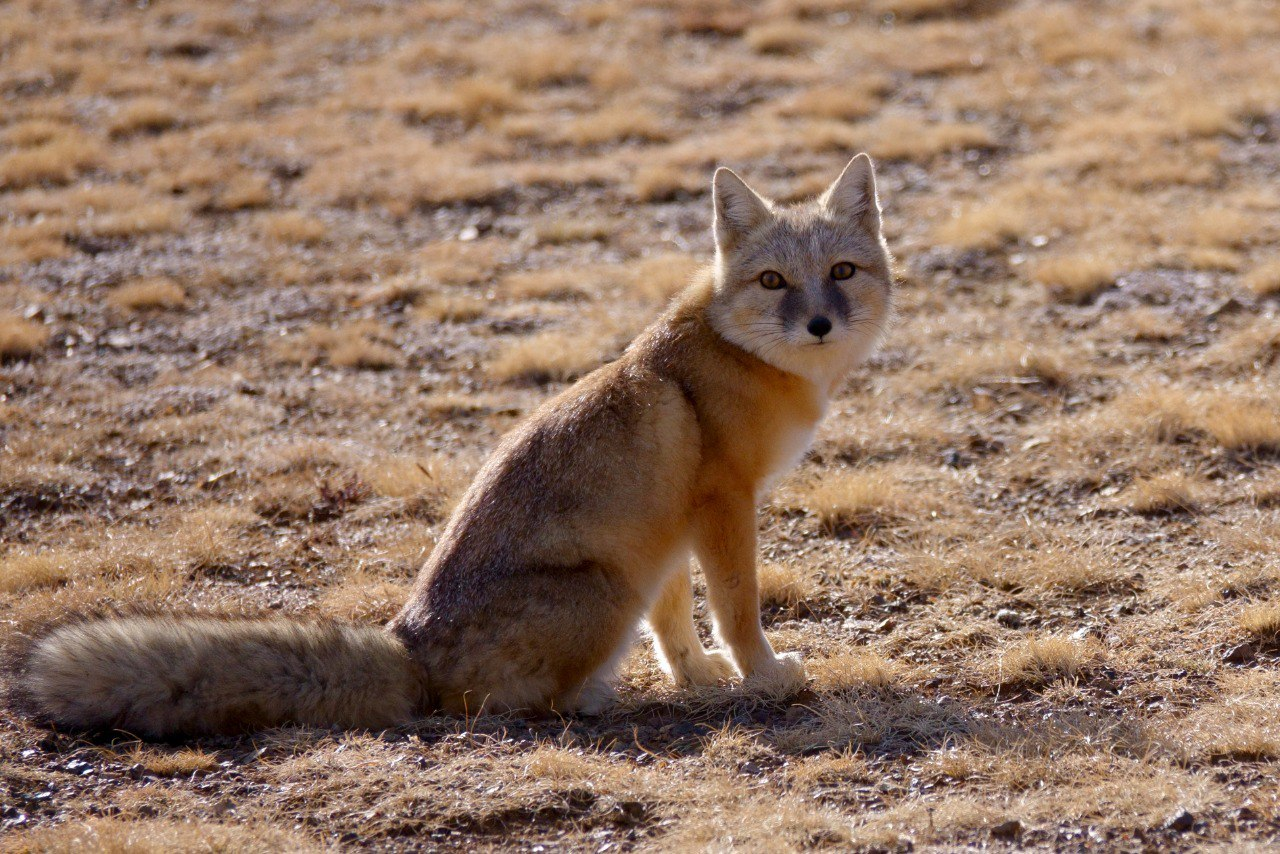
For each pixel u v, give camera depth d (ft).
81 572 38.01
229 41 118.62
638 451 29.71
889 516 41.65
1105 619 33.88
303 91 105.91
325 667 27.78
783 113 97.19
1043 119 93.25
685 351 31.30
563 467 29.43
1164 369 52.85
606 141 94.48
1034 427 48.24
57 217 77.92
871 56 110.11
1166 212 72.90
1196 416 45.75
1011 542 39.11
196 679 27.12
